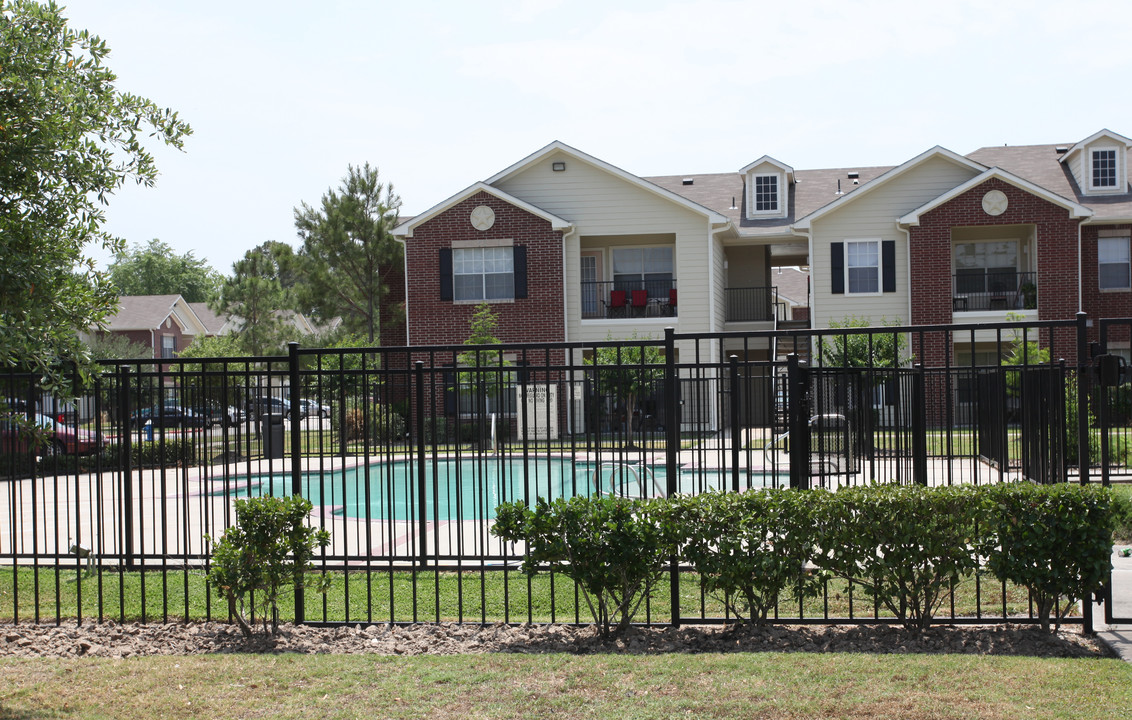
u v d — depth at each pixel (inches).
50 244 226.7
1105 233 979.9
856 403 401.7
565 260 989.8
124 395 261.1
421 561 254.7
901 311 982.4
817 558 235.9
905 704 182.5
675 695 190.9
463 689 198.1
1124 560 323.9
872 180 973.2
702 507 236.5
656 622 253.1
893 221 985.5
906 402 489.7
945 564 232.5
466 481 655.8
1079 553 224.7
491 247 982.4
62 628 255.4
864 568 251.0
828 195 1137.4
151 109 247.6
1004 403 363.9
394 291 1192.8
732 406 257.9
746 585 236.7
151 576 331.6
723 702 185.9
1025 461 310.5
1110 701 182.1
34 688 203.8
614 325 989.2
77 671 215.9
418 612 274.8
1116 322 258.5
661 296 1059.3
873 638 232.4
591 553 234.8
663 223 987.9
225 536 245.6
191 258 3203.7
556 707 186.2
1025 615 254.1
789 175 1155.3
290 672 212.1
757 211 1101.1
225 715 186.1
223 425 253.9
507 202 978.1
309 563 258.4
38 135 220.4
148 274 3065.9
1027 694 187.0
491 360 883.4
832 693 189.6
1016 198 949.8
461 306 983.0
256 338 1253.7
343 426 258.1
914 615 237.9
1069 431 506.0
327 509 540.7
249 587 240.5
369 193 1159.0
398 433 789.9
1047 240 946.7
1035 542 226.2
